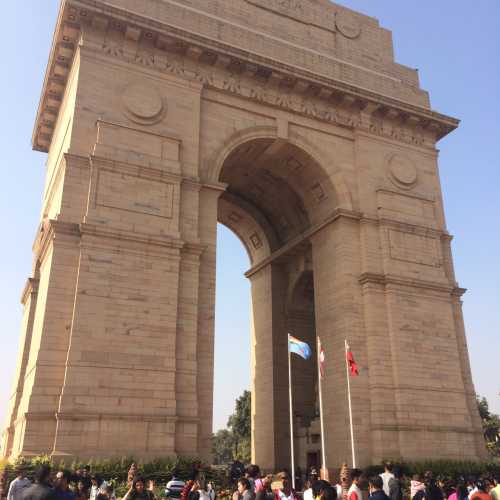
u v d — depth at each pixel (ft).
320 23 131.44
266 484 45.57
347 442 100.07
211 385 91.50
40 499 29.94
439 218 125.90
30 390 79.41
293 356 134.10
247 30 118.21
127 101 99.50
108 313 84.69
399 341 107.14
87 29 101.04
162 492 70.33
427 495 61.00
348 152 122.11
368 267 111.65
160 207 94.58
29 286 109.81
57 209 95.04
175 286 90.84
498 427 306.76
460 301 121.08
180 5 112.27
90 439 77.05
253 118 113.19
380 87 131.95
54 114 123.65
